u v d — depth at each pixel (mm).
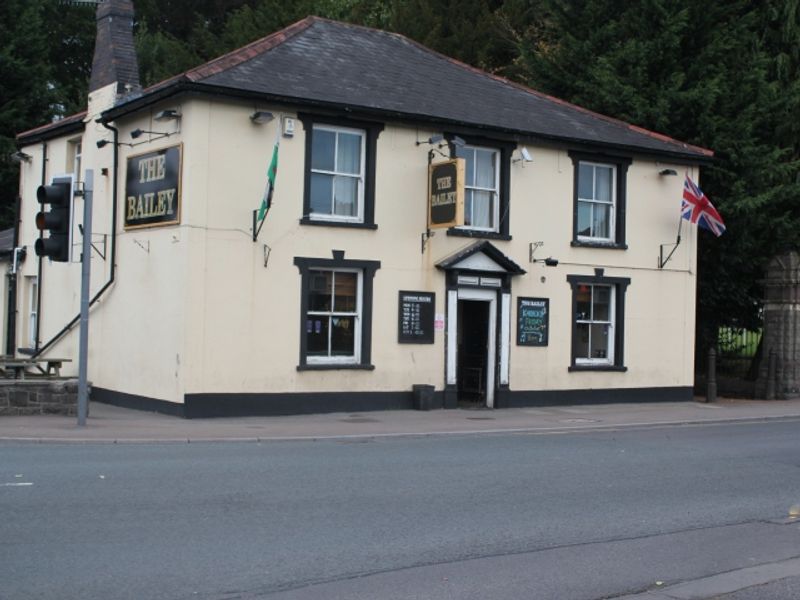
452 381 19812
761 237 24234
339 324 18797
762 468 12867
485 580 7125
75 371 21469
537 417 18859
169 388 17266
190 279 16906
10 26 35688
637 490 10977
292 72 18766
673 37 24094
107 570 6965
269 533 8250
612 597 6805
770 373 24469
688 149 22969
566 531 8805
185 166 17156
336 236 18438
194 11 44594
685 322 23344
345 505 9539
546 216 21156
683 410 21031
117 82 20625
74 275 21953
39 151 24828
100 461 11773
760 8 25281
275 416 17656
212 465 11711
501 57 33688
